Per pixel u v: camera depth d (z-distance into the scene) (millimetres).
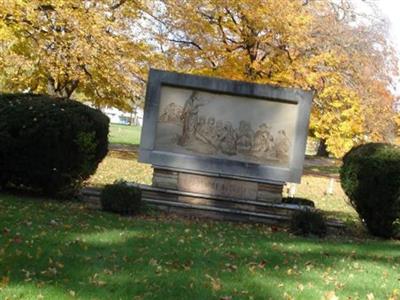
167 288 5453
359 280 6609
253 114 11641
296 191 19516
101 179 16266
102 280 5520
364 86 21125
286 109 11578
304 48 20297
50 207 9562
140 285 5453
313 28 20578
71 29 17281
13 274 5410
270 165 11562
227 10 20594
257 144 11617
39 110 10398
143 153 11531
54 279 5395
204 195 11328
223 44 21078
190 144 11648
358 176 10578
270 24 19250
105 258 6398
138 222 9211
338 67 20984
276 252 7770
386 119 22203
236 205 11273
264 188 11453
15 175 10586
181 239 7973
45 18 17109
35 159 10422
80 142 10461
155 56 20922
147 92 11633
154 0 20797
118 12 20453
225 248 7688
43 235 7164
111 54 18328
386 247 9258
